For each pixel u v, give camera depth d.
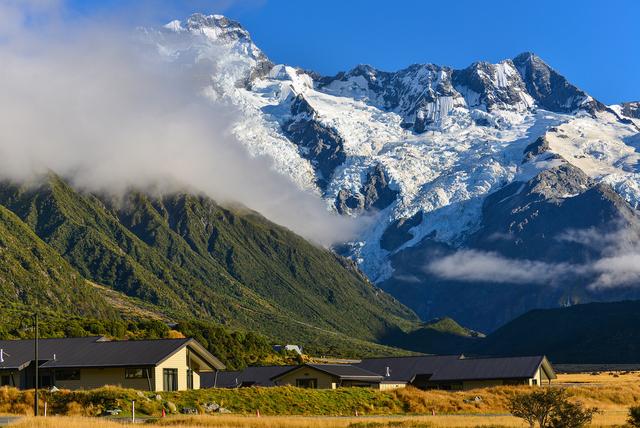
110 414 95.88
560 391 86.62
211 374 147.62
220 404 108.62
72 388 110.75
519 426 90.19
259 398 113.56
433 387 163.38
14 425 76.38
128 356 111.00
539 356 164.50
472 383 160.62
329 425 88.31
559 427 84.81
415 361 168.50
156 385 108.88
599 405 141.88
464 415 116.00
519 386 150.88
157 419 89.81
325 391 123.94
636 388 162.38
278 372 146.75
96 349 113.88
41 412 97.00
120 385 108.00
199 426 83.06
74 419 80.94
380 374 164.50
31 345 116.38
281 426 86.81
